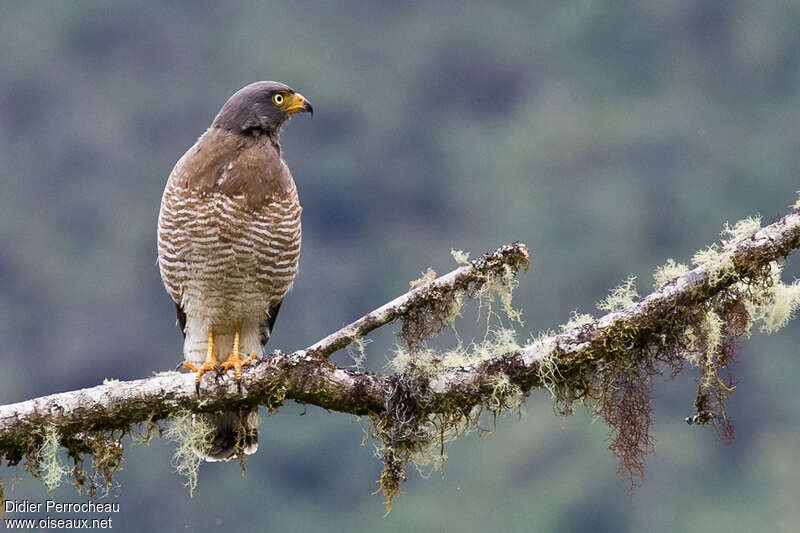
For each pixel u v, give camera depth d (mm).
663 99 34188
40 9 37031
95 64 35969
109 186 32375
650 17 36906
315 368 5750
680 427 20547
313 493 21047
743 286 5668
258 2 38844
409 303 5887
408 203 31969
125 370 26422
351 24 38188
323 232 31109
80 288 28516
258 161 6652
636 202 29078
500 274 5918
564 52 37219
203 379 5711
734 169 30844
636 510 19688
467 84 36750
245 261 6676
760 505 19812
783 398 21406
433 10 39031
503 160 32281
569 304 25938
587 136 31344
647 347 5719
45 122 34812
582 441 20109
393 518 19766
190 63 36781
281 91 6844
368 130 35000
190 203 6578
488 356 5809
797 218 5621
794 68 35000
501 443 20234
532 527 19141
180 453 5891
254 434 6102
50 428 5508
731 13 36219
